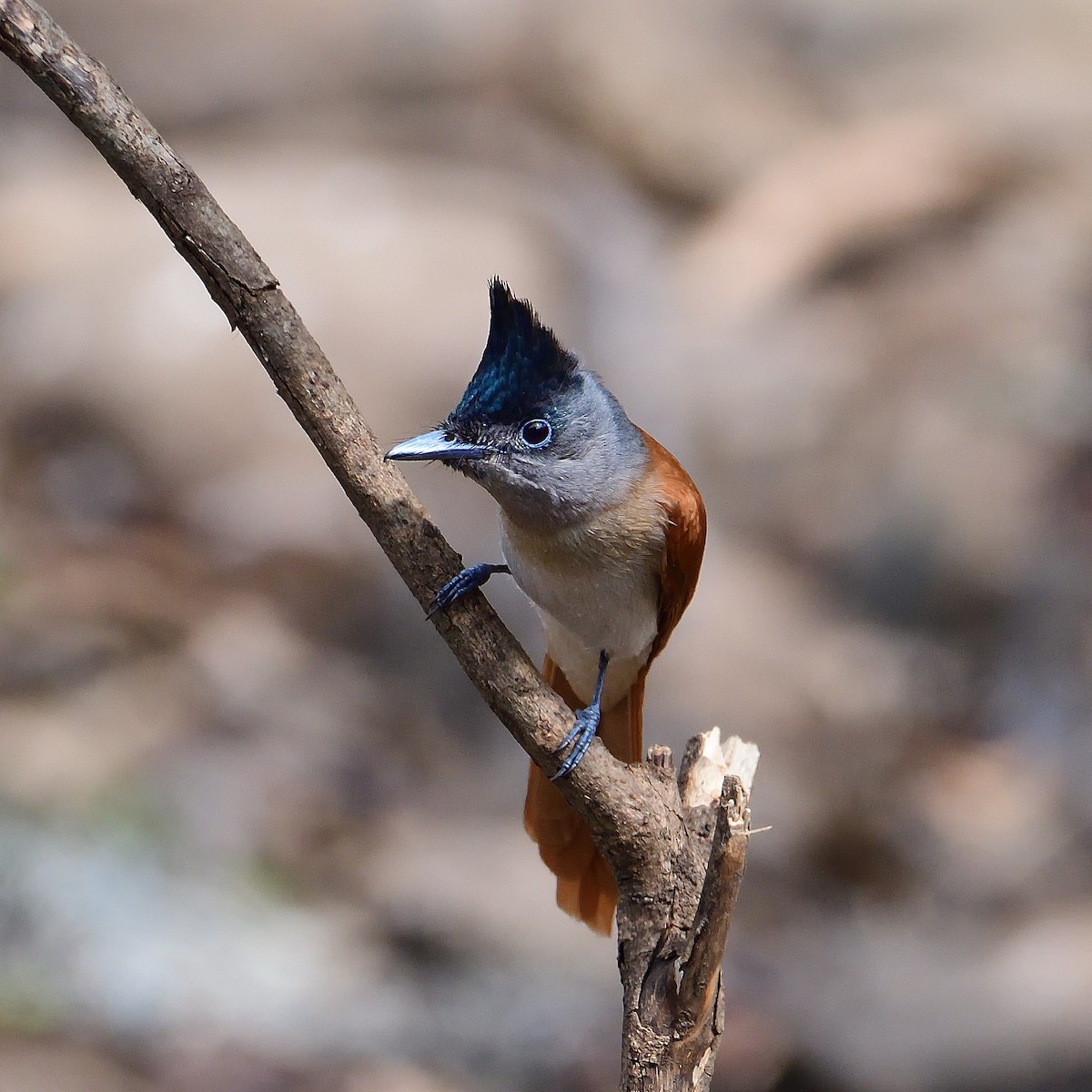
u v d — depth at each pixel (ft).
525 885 39.96
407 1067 33.35
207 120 76.43
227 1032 33.24
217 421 56.29
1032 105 81.25
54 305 58.80
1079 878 43.98
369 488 17.22
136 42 79.82
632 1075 17.40
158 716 44.27
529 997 36.14
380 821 42.52
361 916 38.45
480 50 79.46
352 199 62.18
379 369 55.77
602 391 22.75
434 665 51.03
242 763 42.93
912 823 46.68
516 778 46.52
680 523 22.75
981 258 71.26
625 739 24.56
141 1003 33.58
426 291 58.13
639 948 17.67
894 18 85.35
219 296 16.42
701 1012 17.11
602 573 22.63
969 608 58.29
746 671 53.47
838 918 42.04
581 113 77.00
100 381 56.90
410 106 77.30
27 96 77.51
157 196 15.96
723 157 75.72
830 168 75.56
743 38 82.48
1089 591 57.52
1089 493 60.54
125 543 52.90
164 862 37.96
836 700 53.11
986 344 66.49
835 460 62.90
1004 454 61.98
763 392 64.39
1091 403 63.57
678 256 71.15
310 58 79.46
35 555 51.37
